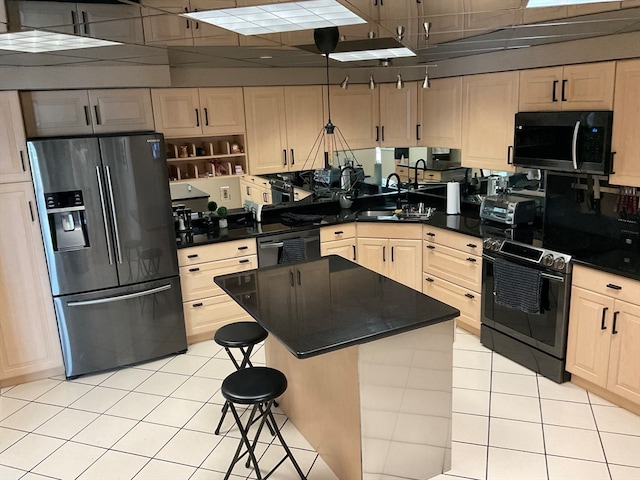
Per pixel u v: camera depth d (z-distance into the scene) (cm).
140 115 415
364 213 525
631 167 326
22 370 399
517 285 379
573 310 350
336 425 277
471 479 278
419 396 269
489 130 431
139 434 330
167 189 412
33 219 379
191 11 197
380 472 266
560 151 363
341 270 340
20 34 240
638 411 327
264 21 221
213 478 288
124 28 231
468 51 418
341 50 327
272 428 321
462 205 518
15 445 324
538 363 380
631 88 318
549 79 371
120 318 411
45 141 367
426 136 508
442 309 268
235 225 495
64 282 390
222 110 457
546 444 304
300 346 227
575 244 373
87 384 397
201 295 448
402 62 484
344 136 519
